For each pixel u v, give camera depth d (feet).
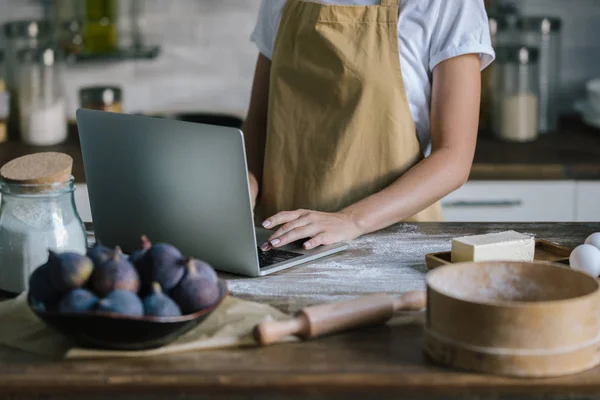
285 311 5.25
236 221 5.72
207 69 13.32
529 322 4.33
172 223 6.01
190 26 13.16
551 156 11.37
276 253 6.29
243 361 4.55
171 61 13.28
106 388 4.38
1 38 13.03
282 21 7.93
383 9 7.46
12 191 5.49
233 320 4.95
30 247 5.52
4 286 5.61
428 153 7.90
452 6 7.32
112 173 6.10
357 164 7.63
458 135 7.22
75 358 4.59
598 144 11.96
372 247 6.53
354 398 4.41
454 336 4.45
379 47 7.50
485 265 4.87
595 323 4.46
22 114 12.06
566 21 13.32
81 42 12.75
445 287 4.78
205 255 6.00
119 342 4.54
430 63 7.43
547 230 6.97
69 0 12.75
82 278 4.55
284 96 7.88
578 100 13.57
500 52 12.42
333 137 7.64
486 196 11.14
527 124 12.12
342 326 4.83
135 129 5.84
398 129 7.54
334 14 7.59
